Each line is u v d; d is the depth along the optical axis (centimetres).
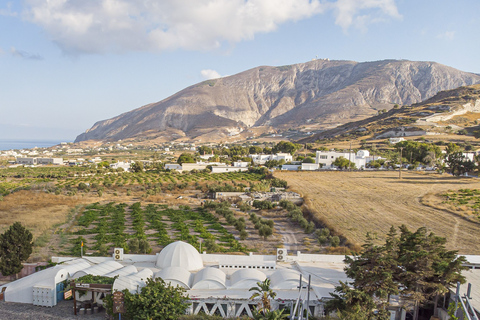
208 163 18938
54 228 6975
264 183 12088
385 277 3080
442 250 3344
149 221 7788
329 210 8281
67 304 3819
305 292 3678
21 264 4359
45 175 16512
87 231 6800
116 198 10794
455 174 13325
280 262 4556
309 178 13550
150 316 3212
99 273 3997
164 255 4347
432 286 3119
